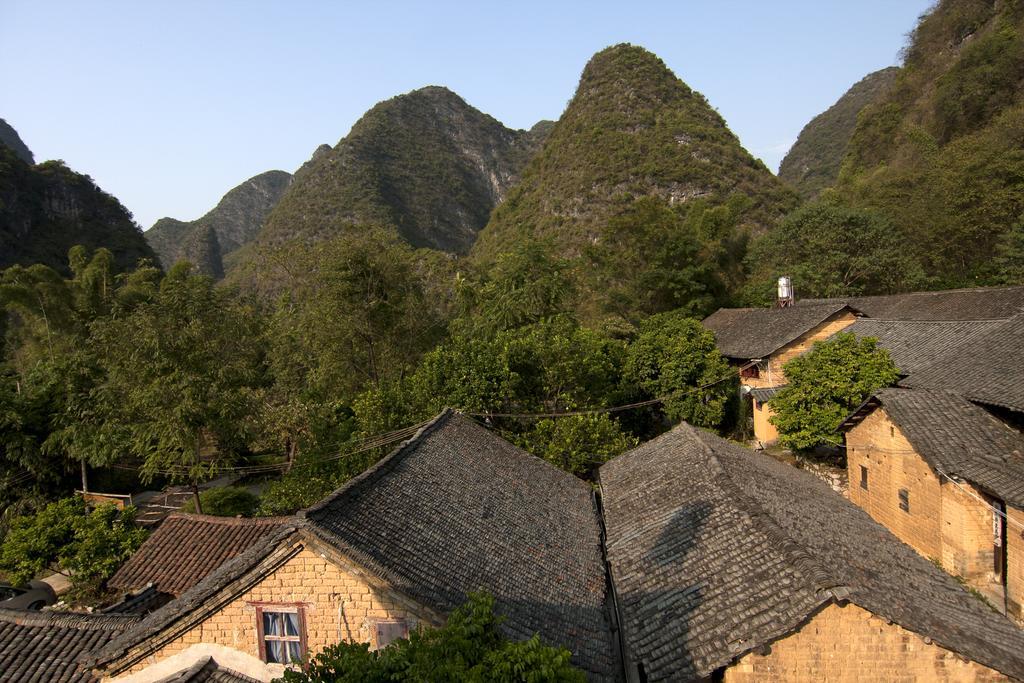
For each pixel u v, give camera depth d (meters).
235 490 26.88
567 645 9.27
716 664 7.93
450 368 22.66
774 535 9.91
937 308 30.69
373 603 8.84
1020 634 9.22
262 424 24.72
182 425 21.30
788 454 26.27
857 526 12.64
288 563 8.95
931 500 15.73
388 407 22.36
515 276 30.78
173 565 16.09
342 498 9.87
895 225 42.16
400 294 32.84
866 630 8.05
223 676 9.02
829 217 43.09
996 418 15.91
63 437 24.09
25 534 17.55
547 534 12.88
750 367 31.64
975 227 37.38
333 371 31.33
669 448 16.94
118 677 9.44
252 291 67.31
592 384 25.77
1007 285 32.91
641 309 45.81
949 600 9.91
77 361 26.67
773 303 41.50
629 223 46.16
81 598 16.84
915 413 16.34
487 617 6.32
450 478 12.95
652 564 11.05
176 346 21.91
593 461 21.38
